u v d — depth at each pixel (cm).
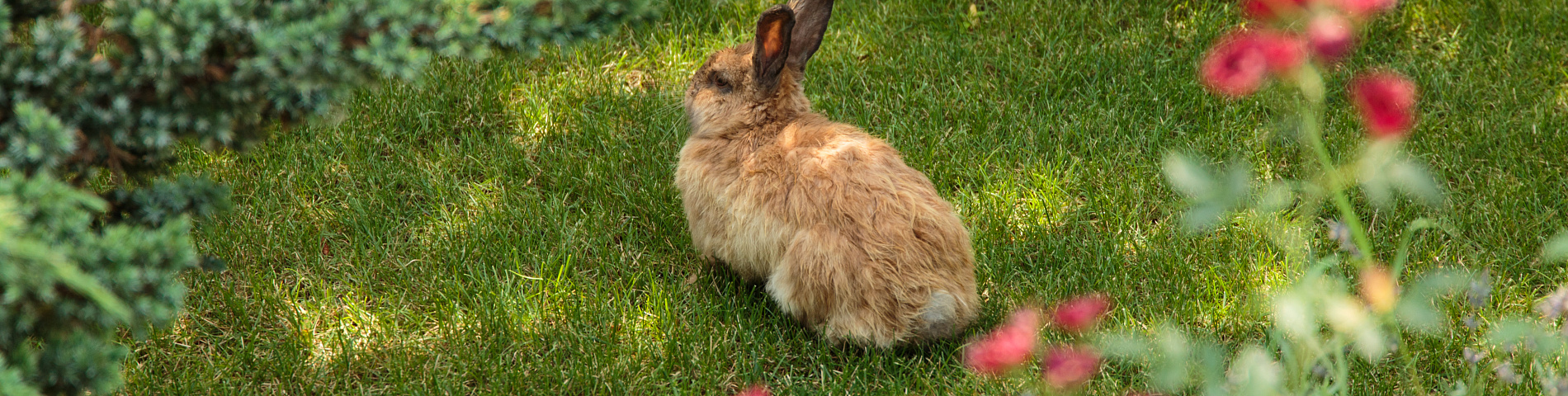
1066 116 525
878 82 539
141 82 225
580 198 468
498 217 446
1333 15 213
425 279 416
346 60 225
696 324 394
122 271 214
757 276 394
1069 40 564
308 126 487
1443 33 573
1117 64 553
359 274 421
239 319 394
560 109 521
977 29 585
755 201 374
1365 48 560
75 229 211
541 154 492
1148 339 374
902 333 363
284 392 363
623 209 461
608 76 545
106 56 229
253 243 430
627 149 498
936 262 364
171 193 254
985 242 438
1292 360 263
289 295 410
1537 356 333
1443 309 382
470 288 412
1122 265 427
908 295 358
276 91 226
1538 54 546
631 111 520
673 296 405
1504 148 487
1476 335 375
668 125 508
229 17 216
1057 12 584
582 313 400
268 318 396
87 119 224
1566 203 451
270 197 453
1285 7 214
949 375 372
